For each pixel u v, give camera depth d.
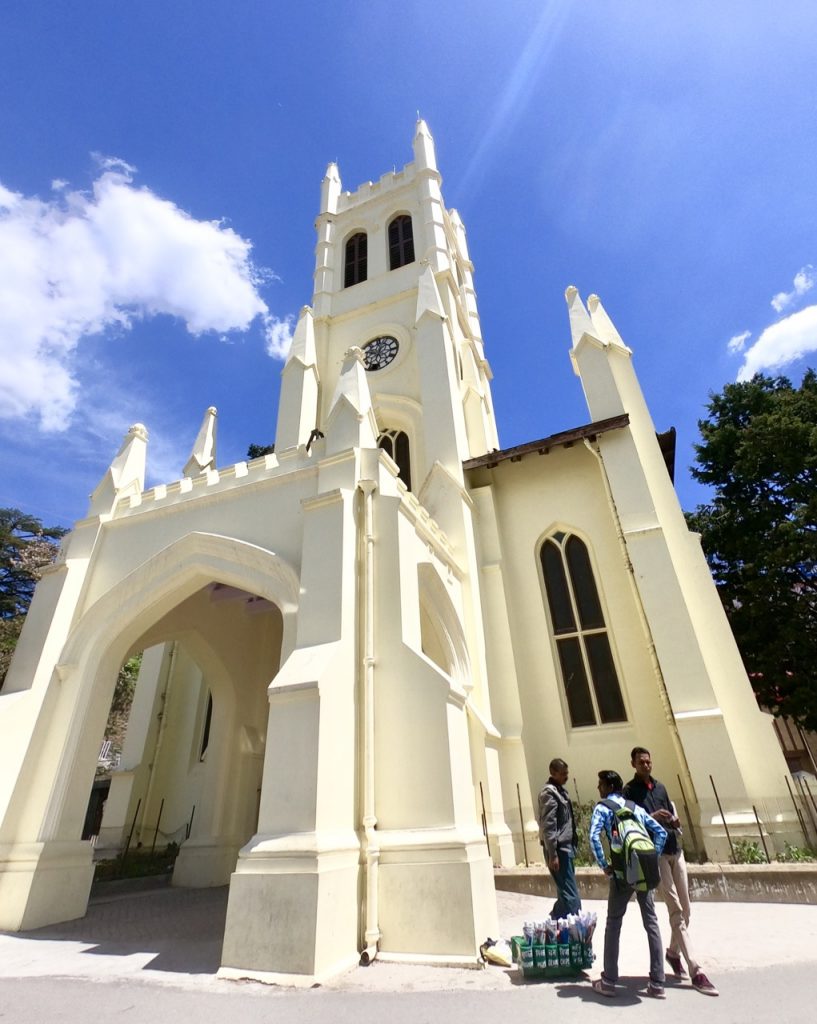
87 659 10.26
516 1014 4.36
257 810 13.77
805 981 4.78
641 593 13.06
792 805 10.69
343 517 8.70
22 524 38.38
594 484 16.11
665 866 5.25
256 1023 4.29
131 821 16.86
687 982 4.96
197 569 10.04
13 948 7.03
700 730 11.22
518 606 15.20
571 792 12.76
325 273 28.23
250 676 14.52
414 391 21.42
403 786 7.27
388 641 8.27
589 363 17.23
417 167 30.50
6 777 9.12
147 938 7.47
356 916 6.24
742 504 20.67
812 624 18.05
